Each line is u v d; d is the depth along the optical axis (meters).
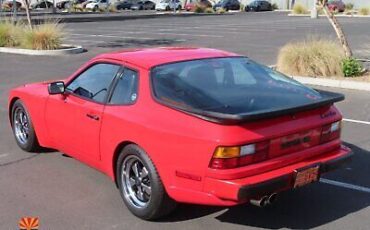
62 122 5.55
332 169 4.51
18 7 61.34
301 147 4.33
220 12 54.62
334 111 4.68
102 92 5.04
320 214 4.73
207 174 3.96
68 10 59.75
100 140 4.93
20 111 6.51
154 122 4.31
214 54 5.19
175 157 4.13
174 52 5.17
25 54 17.91
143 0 66.88
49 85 5.74
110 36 25.27
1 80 12.59
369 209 4.85
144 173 4.53
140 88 4.62
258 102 4.31
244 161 3.96
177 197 4.20
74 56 17.42
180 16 46.91
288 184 4.16
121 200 5.04
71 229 4.44
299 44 13.12
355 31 27.64
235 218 4.62
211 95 4.37
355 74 12.05
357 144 6.96
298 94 4.62
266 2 60.53
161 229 4.42
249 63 5.18
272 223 4.53
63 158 6.31
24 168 5.97
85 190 5.30
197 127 4.04
